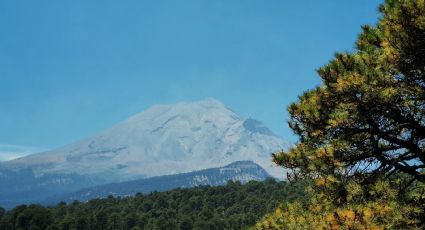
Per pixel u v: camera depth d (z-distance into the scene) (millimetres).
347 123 16391
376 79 15602
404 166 16281
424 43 14898
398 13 14977
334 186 16078
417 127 16234
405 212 13914
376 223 13523
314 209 16750
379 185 15000
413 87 15453
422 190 15047
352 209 13766
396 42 15156
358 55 16703
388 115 16375
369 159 16875
